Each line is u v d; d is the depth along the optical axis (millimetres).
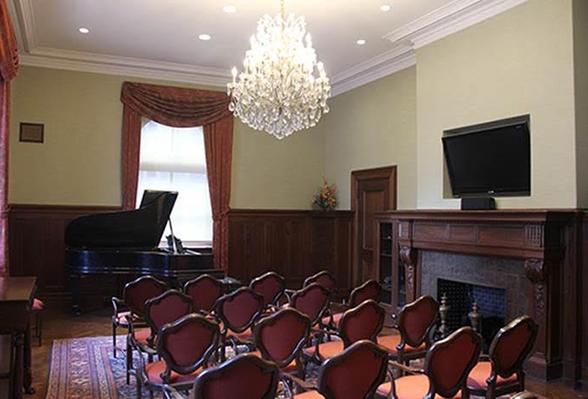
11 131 7559
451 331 5656
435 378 2660
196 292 4719
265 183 9188
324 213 8836
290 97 5000
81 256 6688
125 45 7301
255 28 6566
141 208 7051
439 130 6117
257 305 4086
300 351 3270
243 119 5375
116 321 4992
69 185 7871
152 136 8469
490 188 5496
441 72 6109
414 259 6172
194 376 3051
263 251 9039
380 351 2469
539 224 4477
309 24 6332
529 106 5035
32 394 4035
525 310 4785
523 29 5109
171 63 8195
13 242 7512
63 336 5922
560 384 4477
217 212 8664
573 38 4664
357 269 8500
